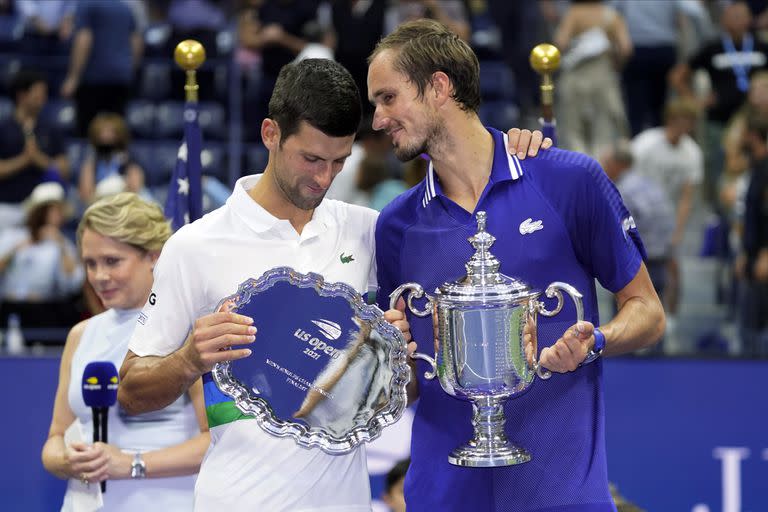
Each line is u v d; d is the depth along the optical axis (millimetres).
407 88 10680
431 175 11211
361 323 10766
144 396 10773
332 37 30484
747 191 21812
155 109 30391
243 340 10023
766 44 29594
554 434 11008
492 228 10945
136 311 12945
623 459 19891
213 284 10812
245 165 27859
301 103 10180
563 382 11031
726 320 21406
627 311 11031
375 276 11633
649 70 30594
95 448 12281
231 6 33688
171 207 14320
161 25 31906
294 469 10703
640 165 26391
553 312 10586
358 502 10914
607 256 11016
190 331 11023
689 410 19938
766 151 24281
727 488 19734
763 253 21375
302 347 10711
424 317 11312
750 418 19828
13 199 27156
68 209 25172
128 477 12352
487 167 11023
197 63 14188
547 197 10945
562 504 10945
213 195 22547
